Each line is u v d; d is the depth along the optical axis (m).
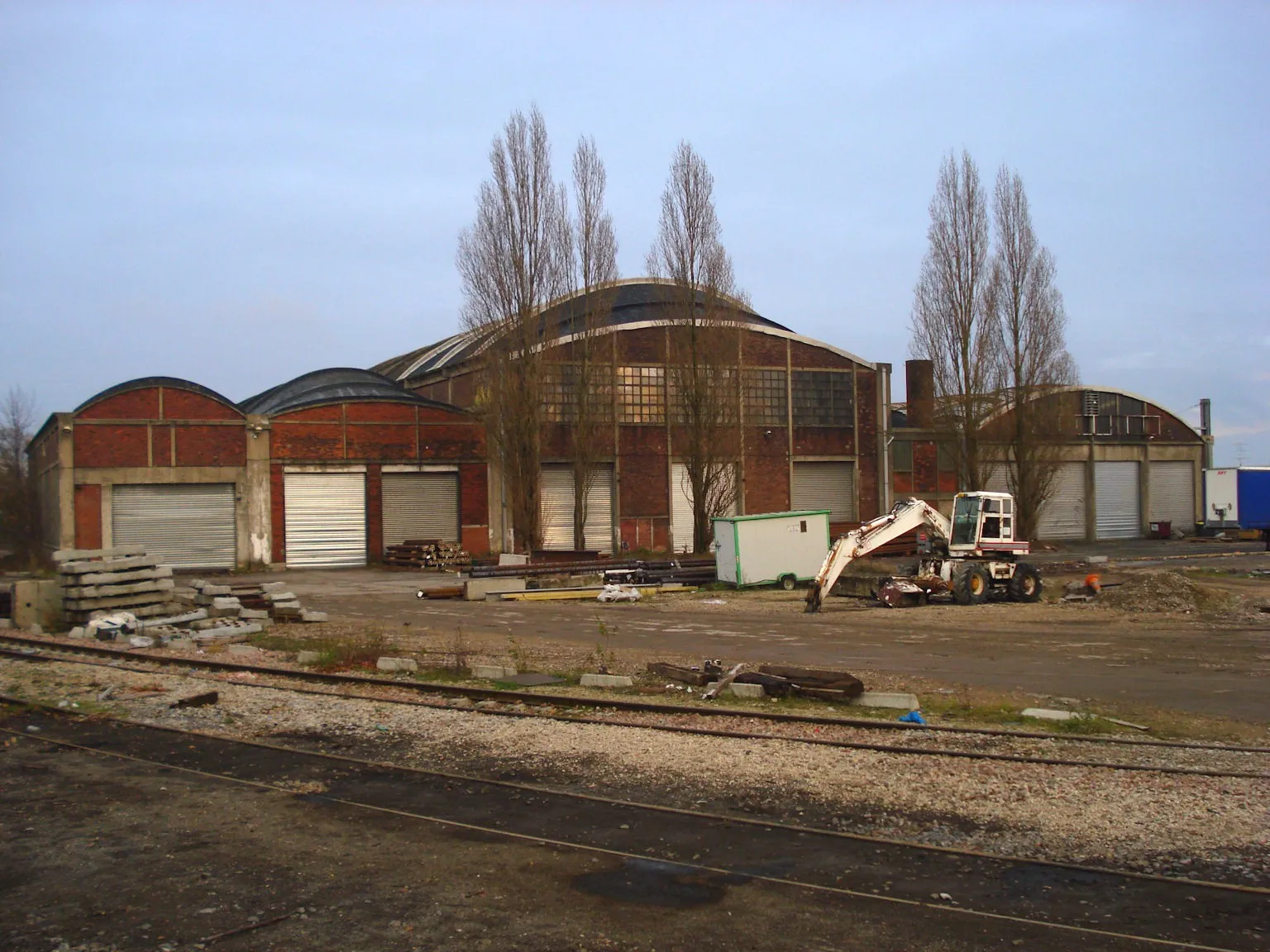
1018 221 53.41
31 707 14.45
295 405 44.84
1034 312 53.59
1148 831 8.76
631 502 49.31
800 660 18.75
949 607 29.20
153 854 8.24
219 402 43.53
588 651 19.94
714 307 47.22
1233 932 6.69
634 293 56.59
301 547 44.72
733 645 21.09
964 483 52.75
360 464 45.59
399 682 16.08
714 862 8.04
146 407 42.50
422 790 10.20
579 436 46.78
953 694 15.27
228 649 20.88
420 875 7.74
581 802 9.75
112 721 13.62
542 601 32.75
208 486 43.47
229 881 7.63
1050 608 28.62
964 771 10.62
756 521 35.72
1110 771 10.59
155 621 24.31
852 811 9.41
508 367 44.47
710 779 10.49
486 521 47.62
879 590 30.02
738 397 47.91
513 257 44.66
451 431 47.16
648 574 35.94
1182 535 64.12
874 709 14.13
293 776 10.77
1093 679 16.75
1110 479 62.56
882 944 6.48
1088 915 6.98
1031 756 11.20
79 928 6.78
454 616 27.48
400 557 44.69
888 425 55.06
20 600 24.36
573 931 6.69
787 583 35.97
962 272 52.12
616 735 12.41
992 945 6.47
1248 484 59.16
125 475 42.09
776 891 7.41
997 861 8.05
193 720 13.63
